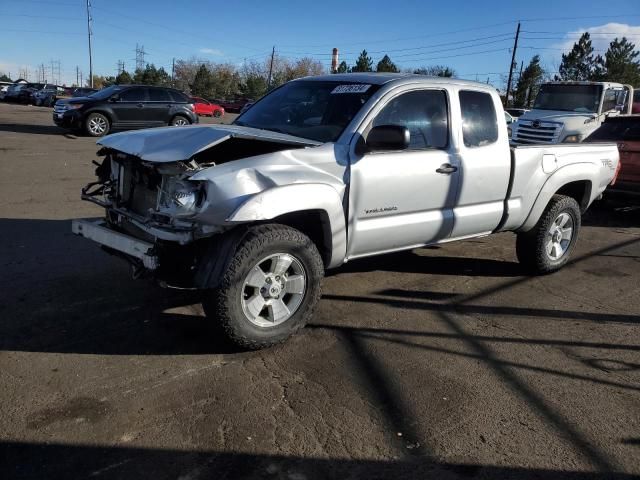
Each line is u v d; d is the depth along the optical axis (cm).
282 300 403
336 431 310
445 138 480
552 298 538
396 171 438
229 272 367
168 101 1895
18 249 598
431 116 472
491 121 518
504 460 292
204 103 4106
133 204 418
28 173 1068
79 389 340
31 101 4662
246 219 353
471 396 353
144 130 445
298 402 337
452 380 372
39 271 534
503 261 653
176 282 379
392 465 285
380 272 590
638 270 646
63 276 523
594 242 778
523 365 398
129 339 407
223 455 286
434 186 467
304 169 391
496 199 527
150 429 304
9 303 458
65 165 1190
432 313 486
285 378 365
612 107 1465
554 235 600
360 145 421
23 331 412
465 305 509
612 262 677
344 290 531
